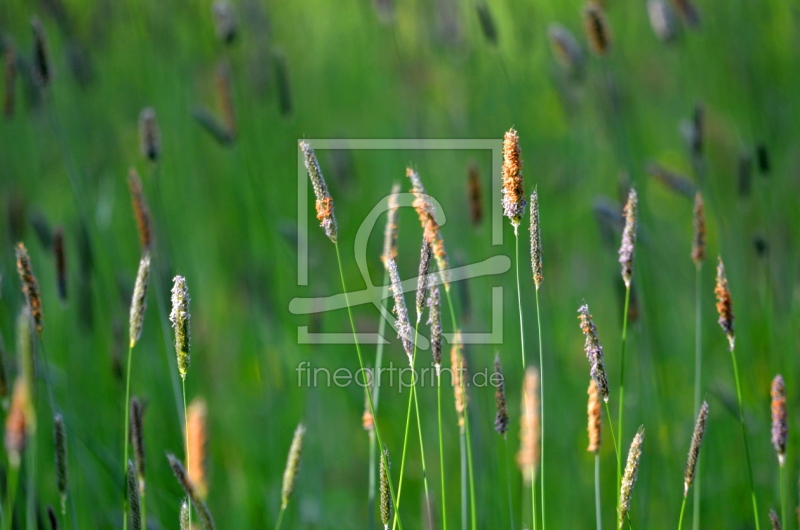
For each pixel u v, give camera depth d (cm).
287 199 579
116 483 336
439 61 634
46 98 374
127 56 616
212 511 408
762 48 584
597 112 560
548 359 440
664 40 492
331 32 753
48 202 550
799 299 407
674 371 480
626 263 238
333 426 468
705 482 390
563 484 413
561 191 566
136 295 226
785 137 562
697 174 428
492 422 373
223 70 451
